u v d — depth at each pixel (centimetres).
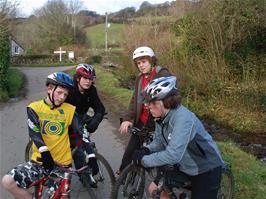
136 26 1986
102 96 1393
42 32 5675
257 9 1362
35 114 390
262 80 1323
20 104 1258
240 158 672
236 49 1402
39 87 1717
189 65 1375
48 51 5581
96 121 508
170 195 398
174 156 344
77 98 497
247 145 955
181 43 1480
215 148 367
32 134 382
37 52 5547
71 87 402
